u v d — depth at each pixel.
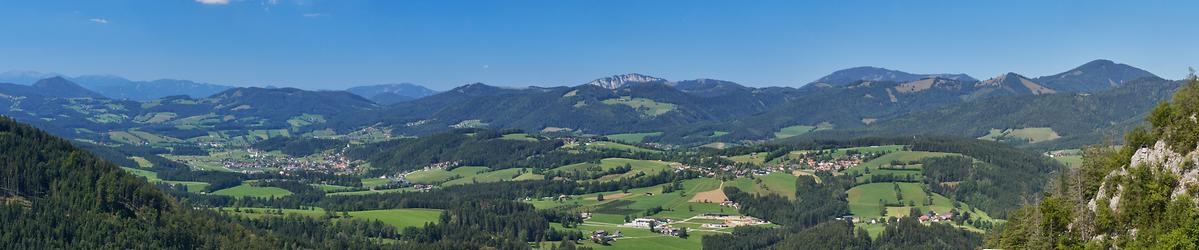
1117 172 135.62
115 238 198.88
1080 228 130.62
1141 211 119.69
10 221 195.00
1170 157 123.19
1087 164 154.75
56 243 192.38
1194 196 114.12
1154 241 113.50
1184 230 110.00
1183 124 125.50
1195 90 129.62
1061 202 144.00
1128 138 141.62
